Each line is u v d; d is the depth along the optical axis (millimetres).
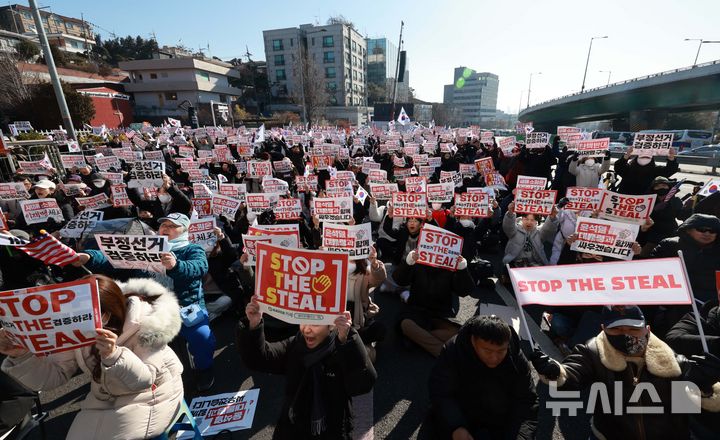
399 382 3465
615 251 3861
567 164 8945
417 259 3707
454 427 2121
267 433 2924
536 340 4047
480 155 13742
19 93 31750
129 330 1979
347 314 2023
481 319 2086
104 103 43969
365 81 89875
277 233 3947
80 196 7211
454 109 99750
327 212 5207
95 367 1988
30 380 1953
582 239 4016
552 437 2867
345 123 57750
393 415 3094
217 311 4438
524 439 2061
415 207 4832
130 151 11633
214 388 3441
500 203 8242
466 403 2285
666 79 29828
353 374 2062
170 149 15438
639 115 39375
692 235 3520
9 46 47688
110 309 1953
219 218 6449
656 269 2242
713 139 27125
